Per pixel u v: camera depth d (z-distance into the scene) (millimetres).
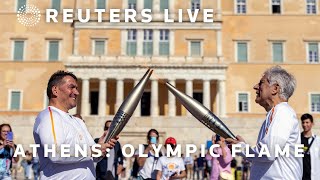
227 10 64875
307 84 62969
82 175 5648
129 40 63156
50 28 64500
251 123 51906
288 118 5820
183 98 6219
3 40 64250
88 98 60469
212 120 6113
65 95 5953
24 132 52312
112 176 12273
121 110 6035
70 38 64562
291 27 64438
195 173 37719
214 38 63344
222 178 13078
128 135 51438
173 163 12266
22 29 64500
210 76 60750
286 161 5820
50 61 63562
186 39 63250
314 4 65312
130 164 30797
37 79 63375
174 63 60469
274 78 6215
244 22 64562
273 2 65562
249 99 62500
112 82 64062
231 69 63312
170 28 63062
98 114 60438
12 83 63375
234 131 51750
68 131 5609
